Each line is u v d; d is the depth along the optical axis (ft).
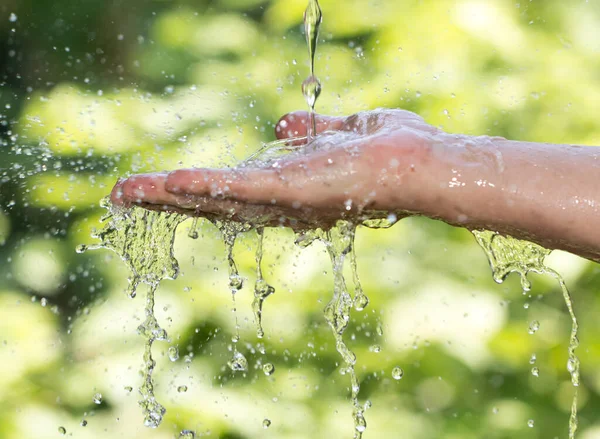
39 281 12.64
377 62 12.12
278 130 5.88
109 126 12.90
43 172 12.53
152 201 4.50
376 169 4.61
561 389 11.29
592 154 4.91
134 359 11.57
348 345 11.21
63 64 15.31
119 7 15.35
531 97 11.50
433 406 11.18
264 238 11.41
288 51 13.32
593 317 11.46
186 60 14.10
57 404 11.63
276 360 11.25
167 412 10.93
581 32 11.89
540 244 4.99
